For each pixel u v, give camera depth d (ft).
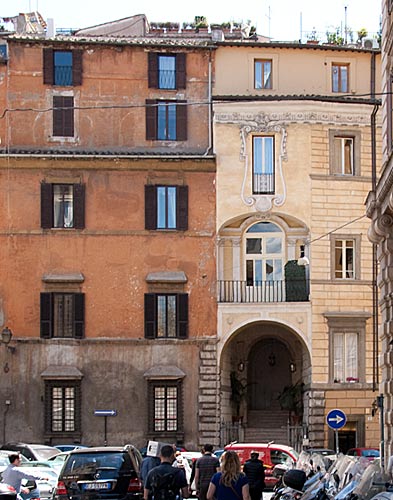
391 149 97.25
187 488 57.52
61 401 156.35
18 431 155.33
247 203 160.25
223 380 161.17
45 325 156.97
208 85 164.76
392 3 97.50
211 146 162.30
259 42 164.66
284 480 59.67
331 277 158.81
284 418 169.99
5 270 158.20
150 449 70.23
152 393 156.56
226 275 161.48
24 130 161.99
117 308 158.30
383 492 42.45
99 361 157.17
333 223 160.25
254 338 171.01
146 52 164.45
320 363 156.56
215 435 156.04
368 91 165.99
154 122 163.32
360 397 156.76
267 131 161.17
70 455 73.82
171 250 159.84
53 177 159.84
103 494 72.33
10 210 159.02
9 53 162.91
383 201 99.55
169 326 158.40
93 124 162.91
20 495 71.72
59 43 163.12
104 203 159.84
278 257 161.68
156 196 160.56
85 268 158.81
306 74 165.99
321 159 161.07
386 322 102.27
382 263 104.01
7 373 156.15
